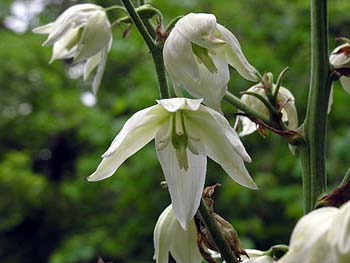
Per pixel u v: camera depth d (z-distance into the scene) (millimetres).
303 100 7648
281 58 7930
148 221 9047
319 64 2365
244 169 2062
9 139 14477
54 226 14594
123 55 8570
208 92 2146
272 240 8039
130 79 10758
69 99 12664
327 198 2045
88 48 2637
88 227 13359
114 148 1979
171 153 2172
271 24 7988
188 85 2127
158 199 8641
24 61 13242
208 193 2203
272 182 7703
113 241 9508
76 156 16516
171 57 2117
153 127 2168
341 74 2355
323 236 1656
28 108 14008
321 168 2334
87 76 2805
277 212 8008
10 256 15289
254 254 2322
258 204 7941
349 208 1661
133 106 8234
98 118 9047
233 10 8055
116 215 10062
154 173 8516
